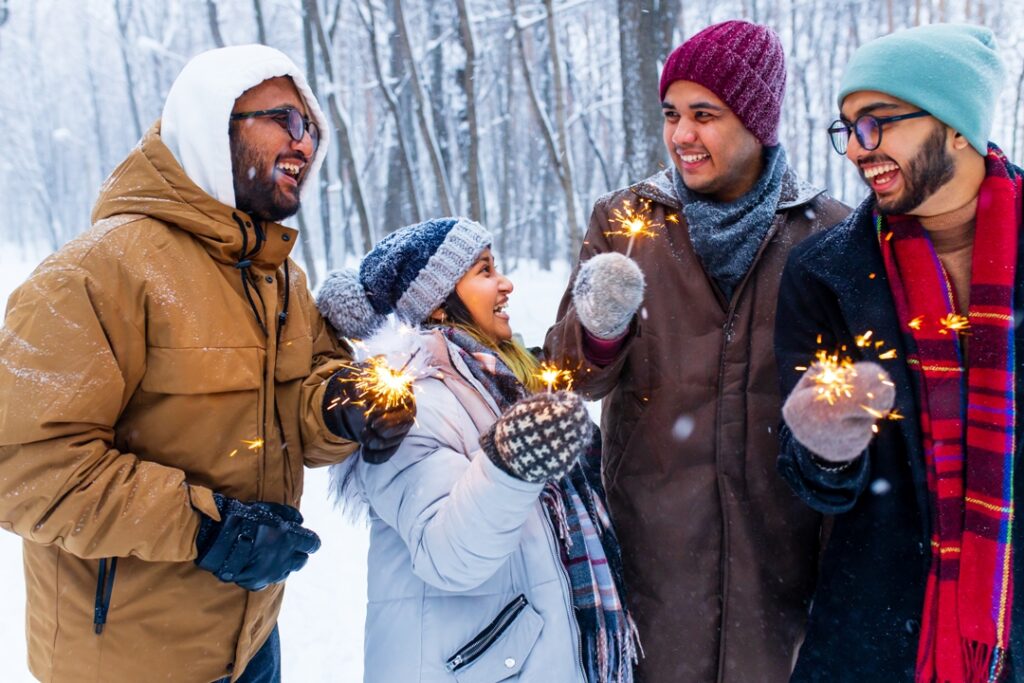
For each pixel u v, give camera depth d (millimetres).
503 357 2090
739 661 2133
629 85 8336
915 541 1746
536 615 1813
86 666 1696
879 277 1788
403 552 1898
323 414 1773
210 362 1695
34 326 1558
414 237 2074
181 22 24078
